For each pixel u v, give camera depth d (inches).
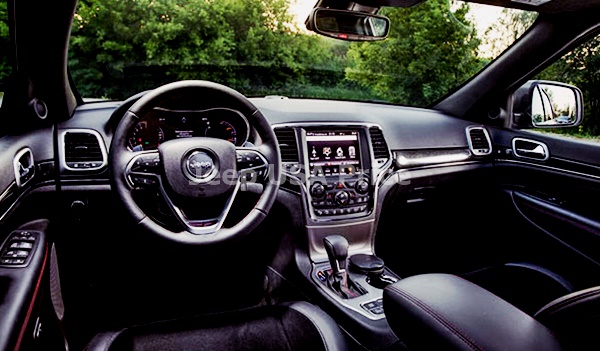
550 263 87.5
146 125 66.9
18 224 61.4
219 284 91.2
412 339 37.6
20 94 62.8
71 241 74.4
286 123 77.4
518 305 75.1
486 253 102.4
